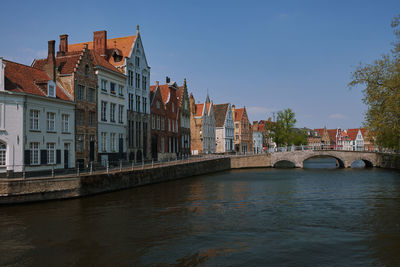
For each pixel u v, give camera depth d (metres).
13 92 23.72
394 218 17.95
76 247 12.97
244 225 16.41
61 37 35.22
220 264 11.33
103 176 25.73
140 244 13.35
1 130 23.27
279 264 11.34
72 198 23.05
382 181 36.53
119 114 38.22
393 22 30.69
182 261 11.59
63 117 28.81
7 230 15.20
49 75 29.08
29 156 24.95
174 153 54.22
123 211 19.47
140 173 30.86
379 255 12.18
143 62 44.88
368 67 34.06
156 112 48.31
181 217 18.11
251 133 97.31
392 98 32.59
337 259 11.81
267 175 45.91
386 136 39.12
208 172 49.66
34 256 12.04
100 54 40.19
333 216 18.52
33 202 21.19
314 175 45.25
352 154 61.16
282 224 16.62
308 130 137.88
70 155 29.42
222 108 83.81
